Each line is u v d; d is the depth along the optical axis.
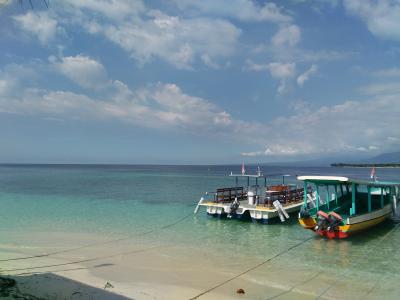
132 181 79.62
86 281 13.81
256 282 14.04
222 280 14.22
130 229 24.53
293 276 14.83
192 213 31.41
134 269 15.61
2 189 53.59
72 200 40.41
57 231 23.59
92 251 18.66
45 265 15.91
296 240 21.45
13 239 21.11
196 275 14.84
